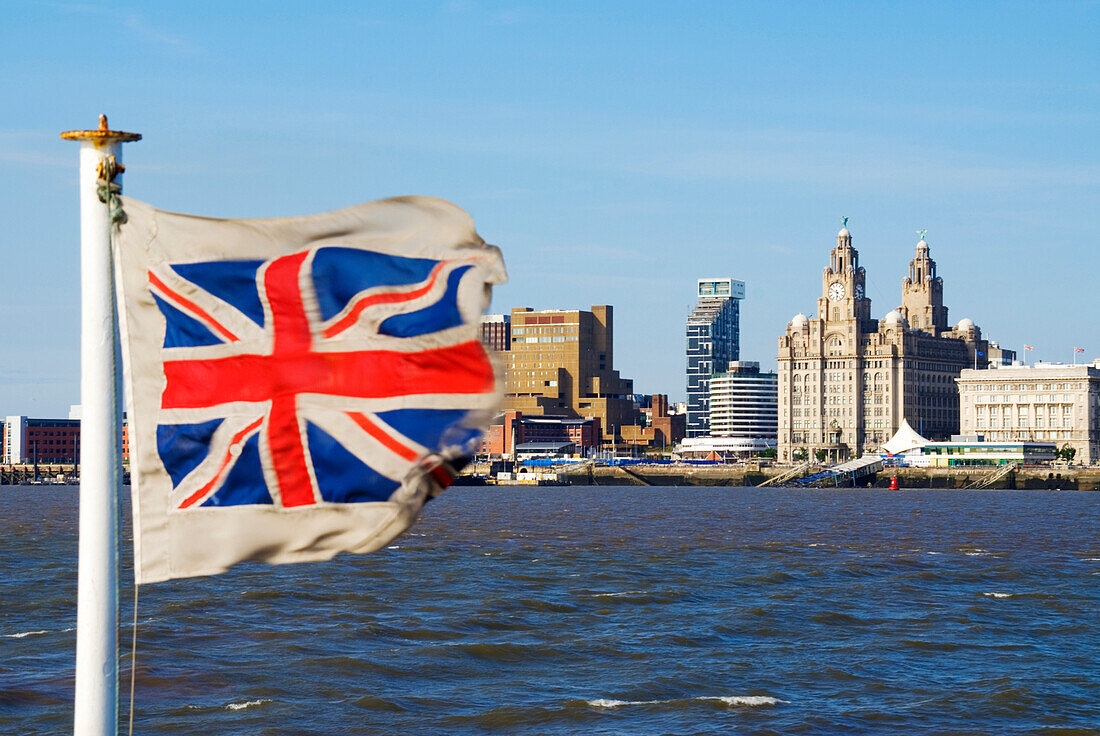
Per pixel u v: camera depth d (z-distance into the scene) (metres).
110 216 14.13
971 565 109.19
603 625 72.31
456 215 15.53
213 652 62.25
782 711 50.56
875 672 58.38
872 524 175.62
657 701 52.34
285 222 15.14
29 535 143.75
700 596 85.31
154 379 14.75
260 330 15.01
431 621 73.19
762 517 195.00
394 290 15.28
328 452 15.16
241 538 15.05
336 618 74.00
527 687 55.09
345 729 47.56
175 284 14.79
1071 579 97.75
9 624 70.44
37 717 48.69
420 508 15.42
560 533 151.25
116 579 14.14
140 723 48.12
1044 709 50.97
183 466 14.89
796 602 82.25
